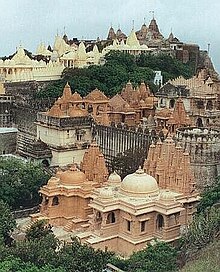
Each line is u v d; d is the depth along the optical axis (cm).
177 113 12700
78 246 7325
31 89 18225
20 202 10656
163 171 9494
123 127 13288
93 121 13575
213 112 14312
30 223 9650
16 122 15488
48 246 7481
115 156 12325
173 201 8706
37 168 11275
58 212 9744
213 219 7825
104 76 18812
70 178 9781
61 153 13050
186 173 9288
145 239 8619
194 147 10244
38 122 13862
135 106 14812
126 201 8712
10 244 8575
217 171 10312
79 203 9669
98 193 9150
